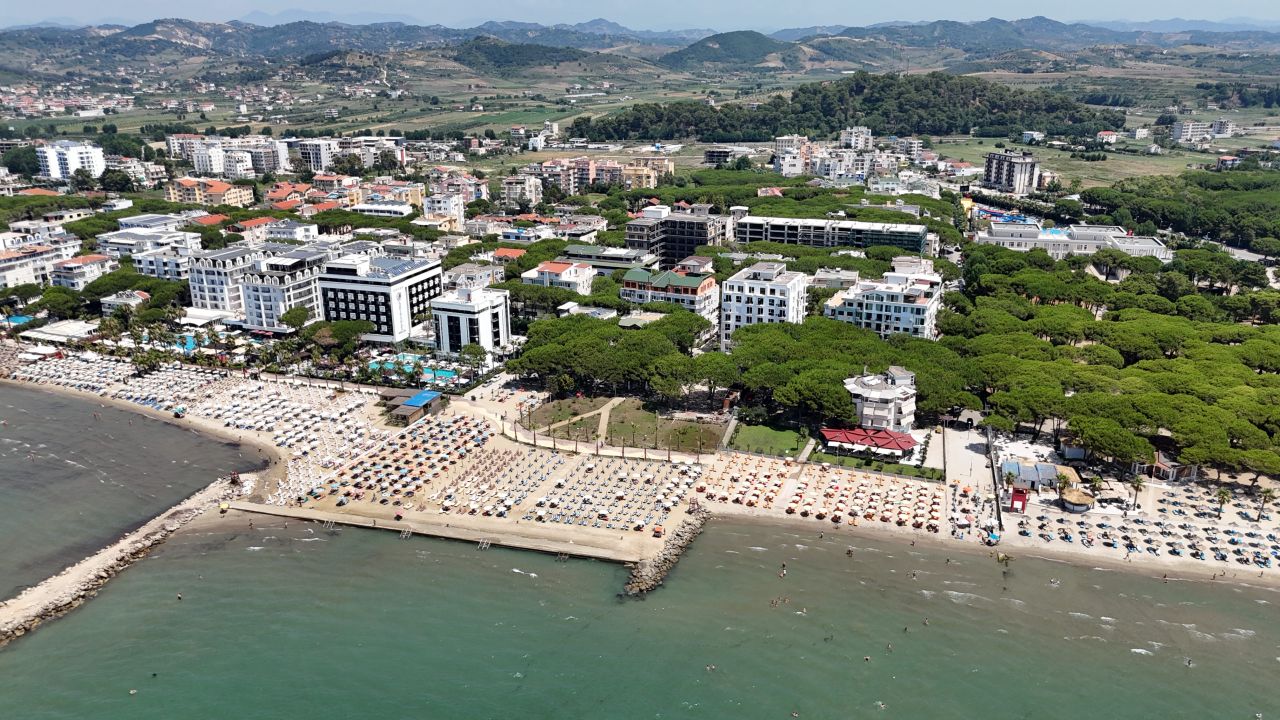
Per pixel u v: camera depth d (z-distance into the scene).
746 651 196.25
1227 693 183.00
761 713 178.75
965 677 188.25
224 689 185.12
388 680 187.62
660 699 182.25
